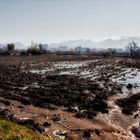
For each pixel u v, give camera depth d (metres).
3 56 144.50
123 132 23.75
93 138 21.48
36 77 57.12
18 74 61.88
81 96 37.12
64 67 85.75
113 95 39.44
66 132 22.47
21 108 29.97
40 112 28.58
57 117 26.67
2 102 32.16
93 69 81.06
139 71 79.56
